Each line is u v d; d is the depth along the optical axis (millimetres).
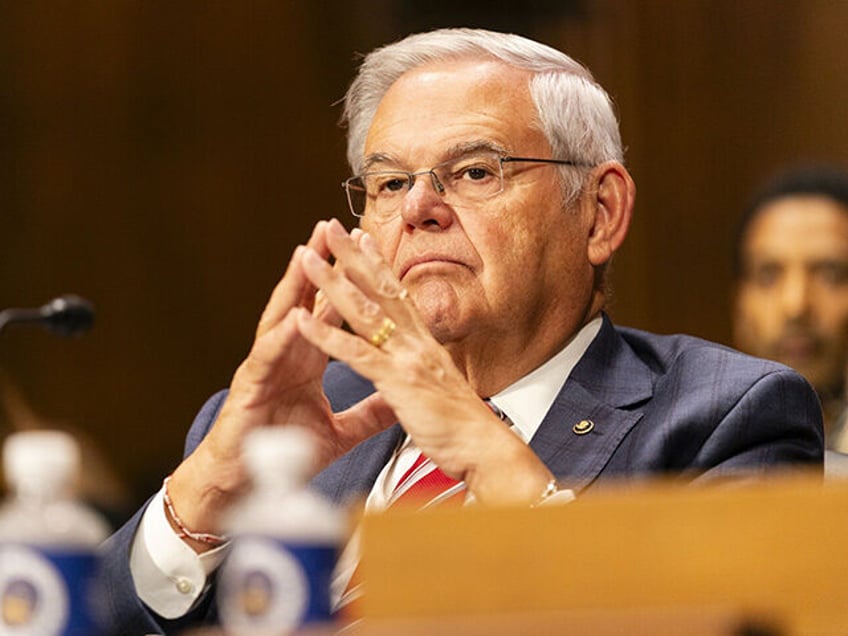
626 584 4152
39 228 22734
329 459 7621
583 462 8078
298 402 7562
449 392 6984
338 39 22328
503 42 8758
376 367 6977
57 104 22859
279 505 4539
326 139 22656
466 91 8516
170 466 19047
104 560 7797
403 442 8664
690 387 8242
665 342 8969
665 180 20328
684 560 4137
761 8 19984
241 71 22797
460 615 4195
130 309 22656
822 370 11711
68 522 4484
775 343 11820
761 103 20000
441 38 8805
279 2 22656
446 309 8211
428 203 8266
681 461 8000
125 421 22422
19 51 22844
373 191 8602
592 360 8617
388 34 21281
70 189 22781
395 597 4230
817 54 19719
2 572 4379
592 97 8836
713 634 4000
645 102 20297
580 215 8680
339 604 7195
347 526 4570
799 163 19750
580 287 8680
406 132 8453
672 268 20266
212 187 22797
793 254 11797
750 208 12156
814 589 4082
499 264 8273
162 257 22734
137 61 22891
